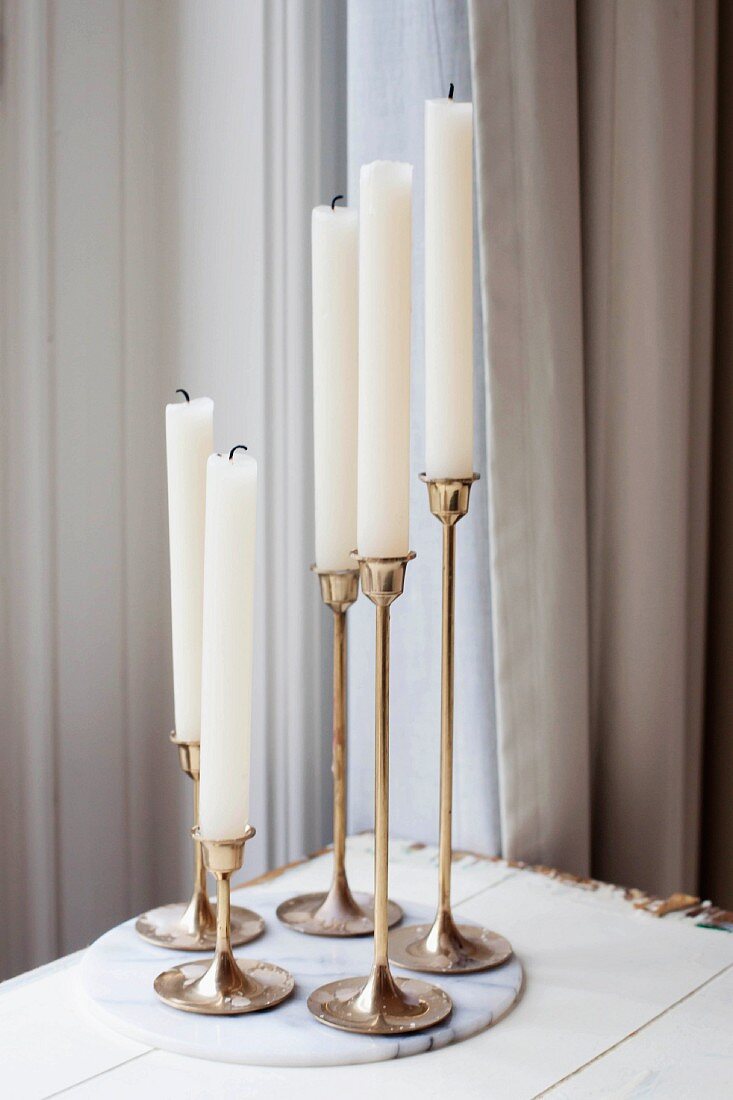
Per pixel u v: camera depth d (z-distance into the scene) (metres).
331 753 1.20
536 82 0.92
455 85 0.95
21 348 0.97
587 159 1.02
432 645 1.00
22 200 0.96
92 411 1.03
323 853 0.97
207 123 1.08
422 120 0.96
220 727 0.63
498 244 0.92
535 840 0.98
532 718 0.96
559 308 0.94
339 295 0.74
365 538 0.63
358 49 0.99
